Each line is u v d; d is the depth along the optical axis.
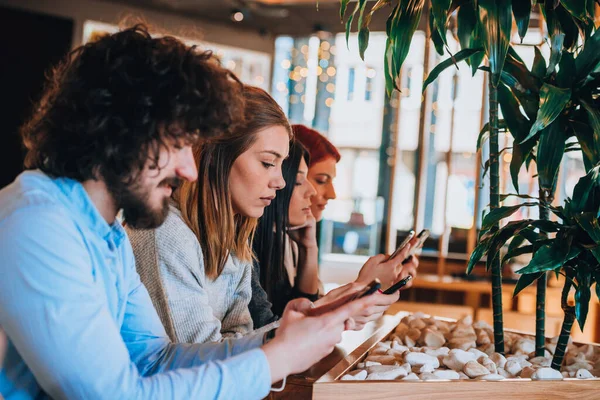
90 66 0.93
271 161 1.51
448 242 5.44
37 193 0.93
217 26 6.77
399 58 1.40
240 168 1.49
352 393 1.12
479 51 1.45
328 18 6.22
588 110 1.31
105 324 0.91
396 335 1.69
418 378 1.21
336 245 7.65
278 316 1.90
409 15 1.38
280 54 7.25
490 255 1.42
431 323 1.79
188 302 1.37
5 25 6.21
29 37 6.26
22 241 0.87
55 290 0.87
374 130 7.41
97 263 0.98
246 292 1.64
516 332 1.74
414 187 7.11
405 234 5.76
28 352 0.88
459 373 1.28
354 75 7.41
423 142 5.69
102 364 0.88
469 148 6.74
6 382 0.95
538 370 1.22
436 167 6.93
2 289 0.87
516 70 1.42
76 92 0.92
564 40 1.46
